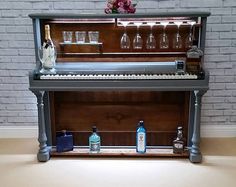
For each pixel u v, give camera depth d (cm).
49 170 268
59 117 296
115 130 299
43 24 278
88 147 301
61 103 293
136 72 268
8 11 307
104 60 286
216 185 244
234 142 320
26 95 327
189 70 271
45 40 278
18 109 331
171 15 262
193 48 274
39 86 260
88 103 293
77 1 304
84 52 286
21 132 335
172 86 258
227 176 256
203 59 289
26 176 259
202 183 246
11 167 274
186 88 257
